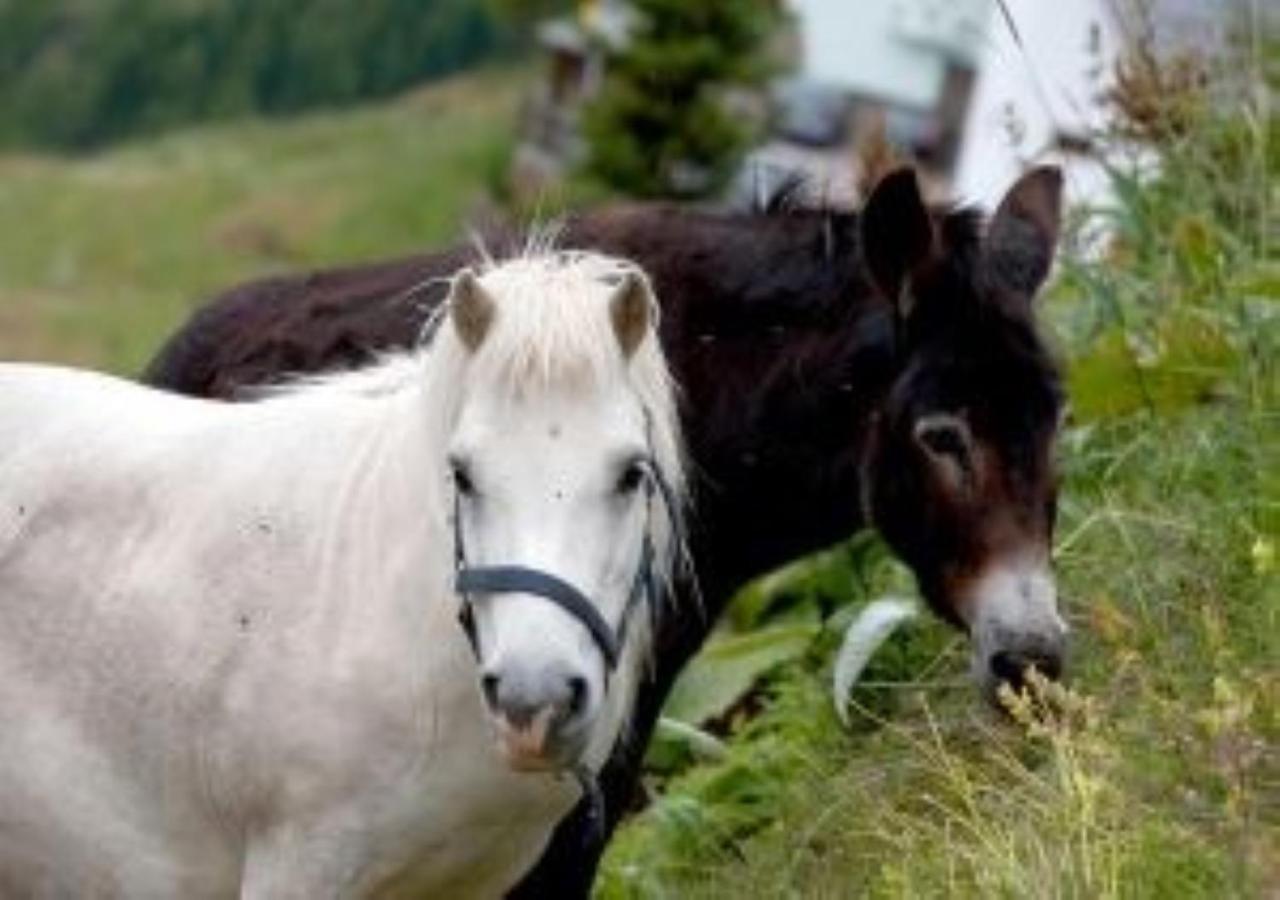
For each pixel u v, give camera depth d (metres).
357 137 66.69
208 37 91.69
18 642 7.30
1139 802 7.72
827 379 8.61
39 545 7.37
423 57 88.94
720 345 8.76
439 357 6.88
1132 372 10.00
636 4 28.47
